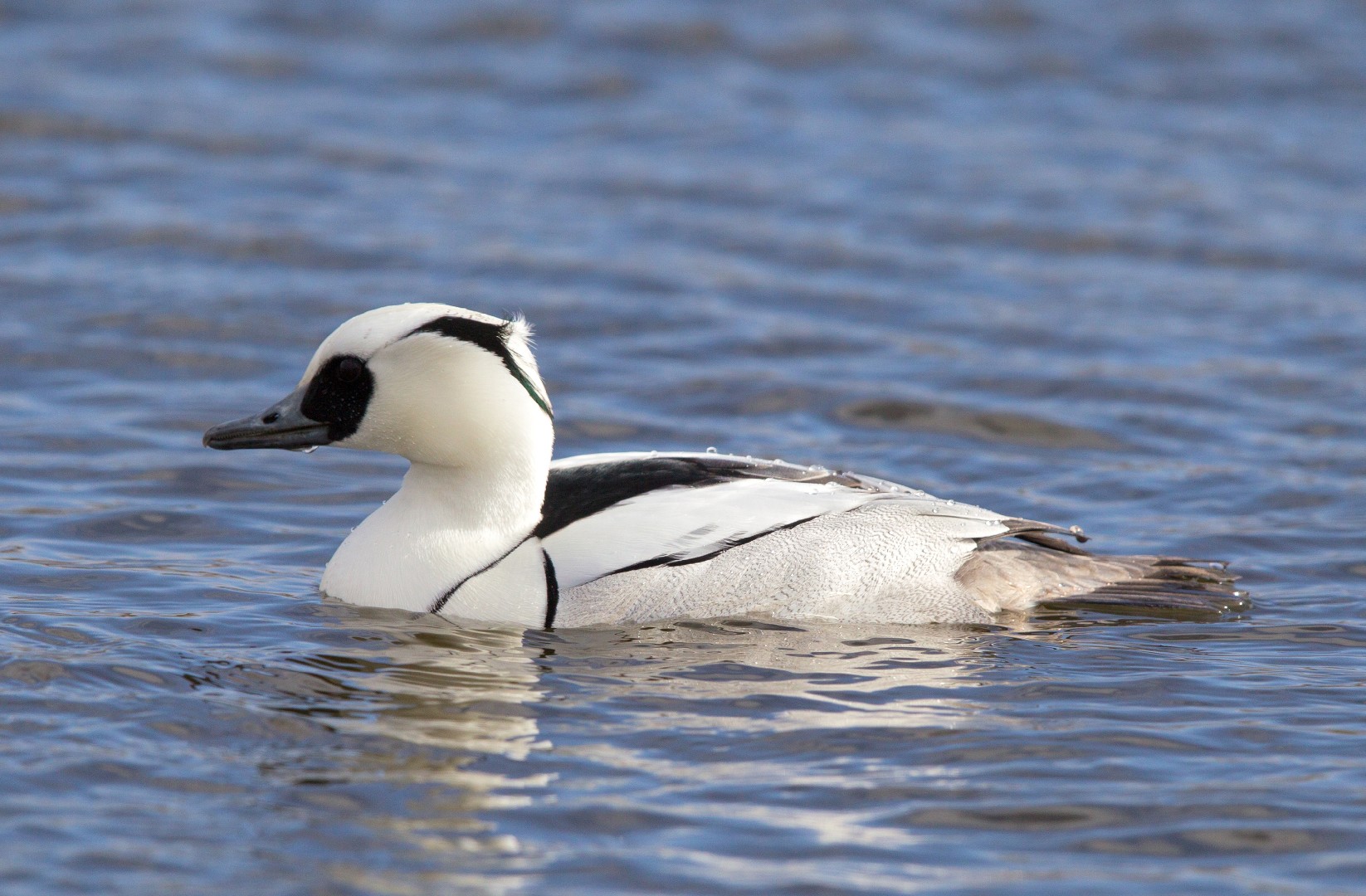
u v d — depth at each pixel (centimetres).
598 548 1177
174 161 2423
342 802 881
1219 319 1998
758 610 1184
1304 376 1816
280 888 797
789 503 1211
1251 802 903
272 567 1282
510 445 1184
